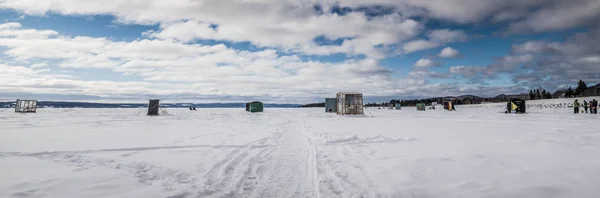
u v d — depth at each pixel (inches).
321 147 313.1
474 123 618.8
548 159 215.0
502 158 224.2
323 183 176.2
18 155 266.2
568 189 145.9
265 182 184.2
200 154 276.5
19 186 167.0
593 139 317.7
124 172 204.8
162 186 171.6
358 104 1217.4
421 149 279.3
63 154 271.3
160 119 896.3
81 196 150.5
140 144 334.0
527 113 1114.1
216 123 714.8
